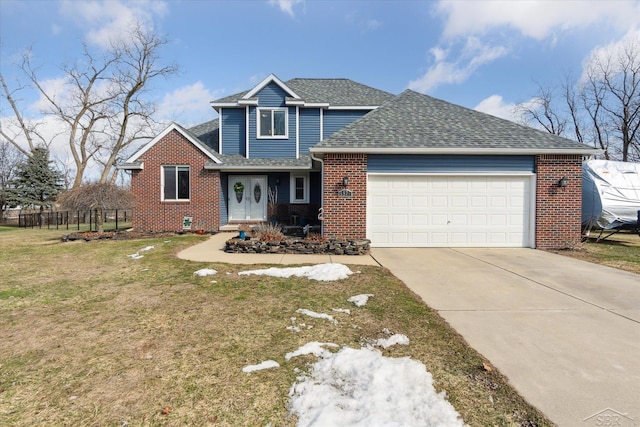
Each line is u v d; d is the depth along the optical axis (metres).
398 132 10.94
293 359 3.50
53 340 3.99
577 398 2.83
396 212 10.56
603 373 3.23
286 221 15.88
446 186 10.56
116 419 2.60
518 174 10.50
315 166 14.21
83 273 7.35
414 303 5.28
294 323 4.46
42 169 26.38
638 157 29.20
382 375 3.08
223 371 3.28
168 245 10.92
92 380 3.14
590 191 13.20
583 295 5.76
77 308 5.11
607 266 8.03
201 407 2.73
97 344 3.88
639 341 3.95
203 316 4.73
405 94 13.51
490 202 10.60
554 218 10.44
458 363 3.41
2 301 5.45
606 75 30.50
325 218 10.41
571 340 3.97
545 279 6.80
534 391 2.93
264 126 16.02
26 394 2.93
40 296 5.71
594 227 13.94
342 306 5.14
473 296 5.68
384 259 8.77
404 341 3.90
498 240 10.66
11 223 25.95
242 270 7.42
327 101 17.02
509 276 7.04
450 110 12.37
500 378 3.13
